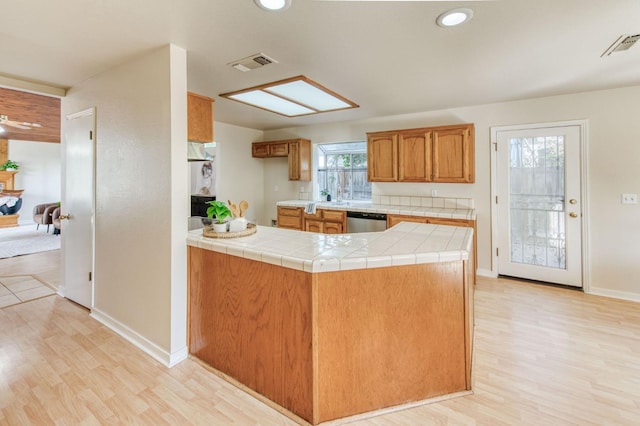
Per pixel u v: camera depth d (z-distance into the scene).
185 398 1.83
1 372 2.06
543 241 3.75
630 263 3.29
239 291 1.93
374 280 1.68
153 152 2.23
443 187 4.30
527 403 1.77
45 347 2.37
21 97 4.77
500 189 3.94
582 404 1.75
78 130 3.00
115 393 1.86
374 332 1.70
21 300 3.28
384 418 1.67
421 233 2.39
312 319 1.59
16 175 8.69
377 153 4.48
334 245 1.96
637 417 1.66
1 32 1.93
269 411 1.73
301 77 2.82
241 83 3.01
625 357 2.22
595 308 3.07
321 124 5.34
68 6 1.64
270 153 5.65
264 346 1.82
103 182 2.71
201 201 5.52
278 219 5.37
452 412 1.71
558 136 3.57
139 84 2.33
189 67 2.58
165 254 2.17
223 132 5.32
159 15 1.75
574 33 2.01
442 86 3.15
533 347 2.36
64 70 2.61
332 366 1.64
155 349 2.25
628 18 1.82
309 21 1.83
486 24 1.88
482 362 2.17
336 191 5.56
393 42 2.12
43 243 6.07
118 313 2.60
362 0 1.62
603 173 3.37
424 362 1.79
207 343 2.15
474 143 4.00
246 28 1.92
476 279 3.94
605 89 3.29
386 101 3.75
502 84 3.09
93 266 2.88
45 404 1.77
